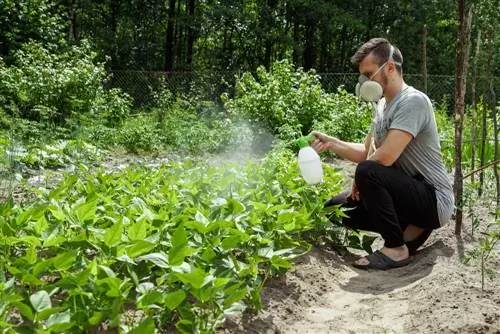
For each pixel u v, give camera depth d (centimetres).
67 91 1319
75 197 426
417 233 489
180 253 278
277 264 332
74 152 897
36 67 1327
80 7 2461
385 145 448
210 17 2562
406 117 446
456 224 505
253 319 329
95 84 1383
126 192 440
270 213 382
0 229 321
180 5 2930
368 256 471
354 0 2625
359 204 490
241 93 1359
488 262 439
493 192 655
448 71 2742
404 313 360
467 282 390
